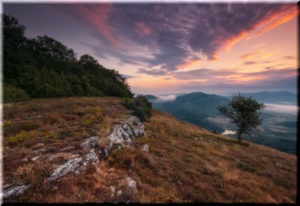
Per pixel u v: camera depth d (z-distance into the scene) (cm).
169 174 775
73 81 4812
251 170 1065
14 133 816
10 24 4197
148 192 576
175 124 2727
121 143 991
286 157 1648
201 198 608
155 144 1288
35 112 1438
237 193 685
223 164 1068
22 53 4050
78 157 611
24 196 391
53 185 450
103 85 6022
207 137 2073
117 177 600
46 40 5566
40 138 757
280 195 743
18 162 509
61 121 1113
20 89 2831
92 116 1303
